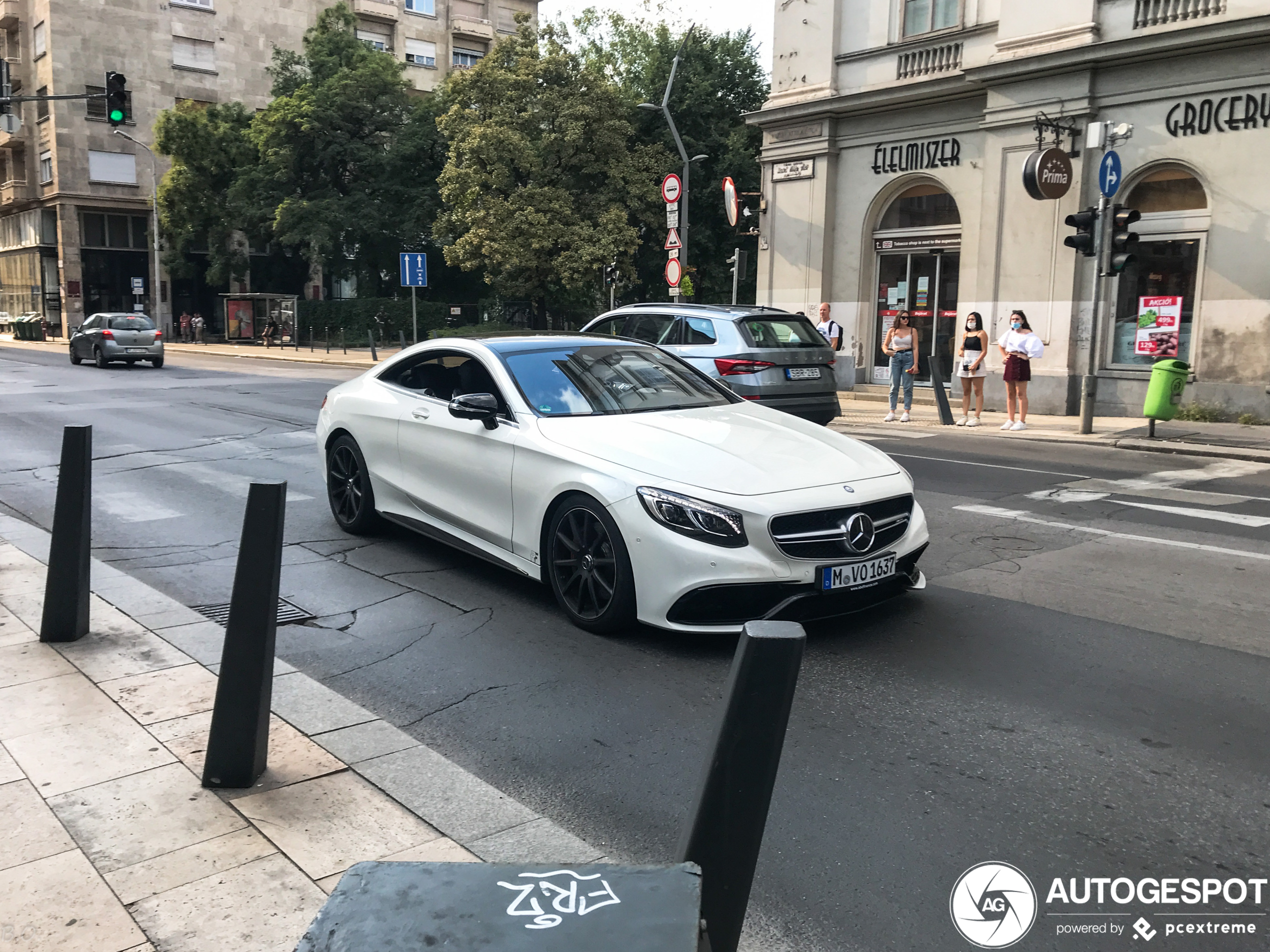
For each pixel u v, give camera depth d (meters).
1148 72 15.34
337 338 44.28
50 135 49.38
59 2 48.19
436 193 43.16
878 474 5.17
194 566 6.48
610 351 6.42
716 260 34.75
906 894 2.84
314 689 4.22
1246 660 4.74
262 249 51.75
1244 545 7.12
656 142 34.81
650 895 1.32
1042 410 16.81
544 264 33.56
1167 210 15.56
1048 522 7.88
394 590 5.88
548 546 5.35
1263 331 14.55
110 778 3.32
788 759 3.70
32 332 51.28
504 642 4.97
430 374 6.61
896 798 3.40
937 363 15.20
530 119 33.44
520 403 5.73
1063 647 4.91
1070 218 13.51
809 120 20.25
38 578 5.79
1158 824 3.23
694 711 4.14
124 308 52.06
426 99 44.28
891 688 4.38
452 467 6.01
